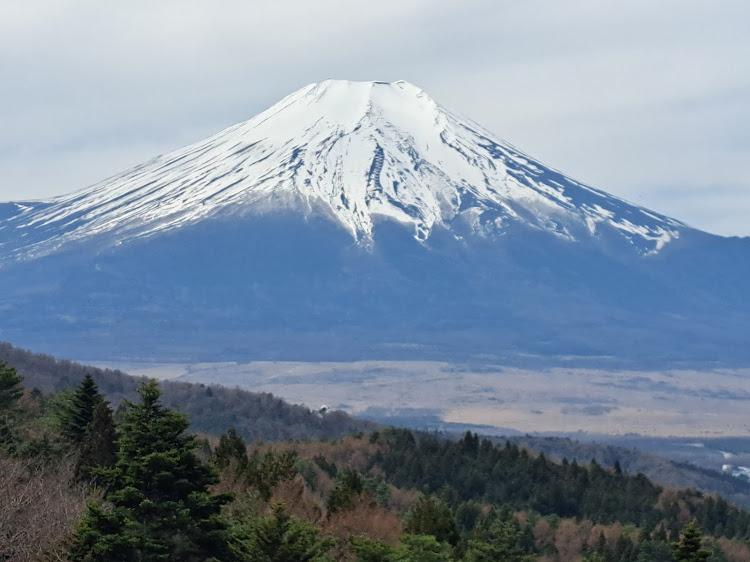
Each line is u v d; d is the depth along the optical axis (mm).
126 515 85000
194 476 88250
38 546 85562
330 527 124000
